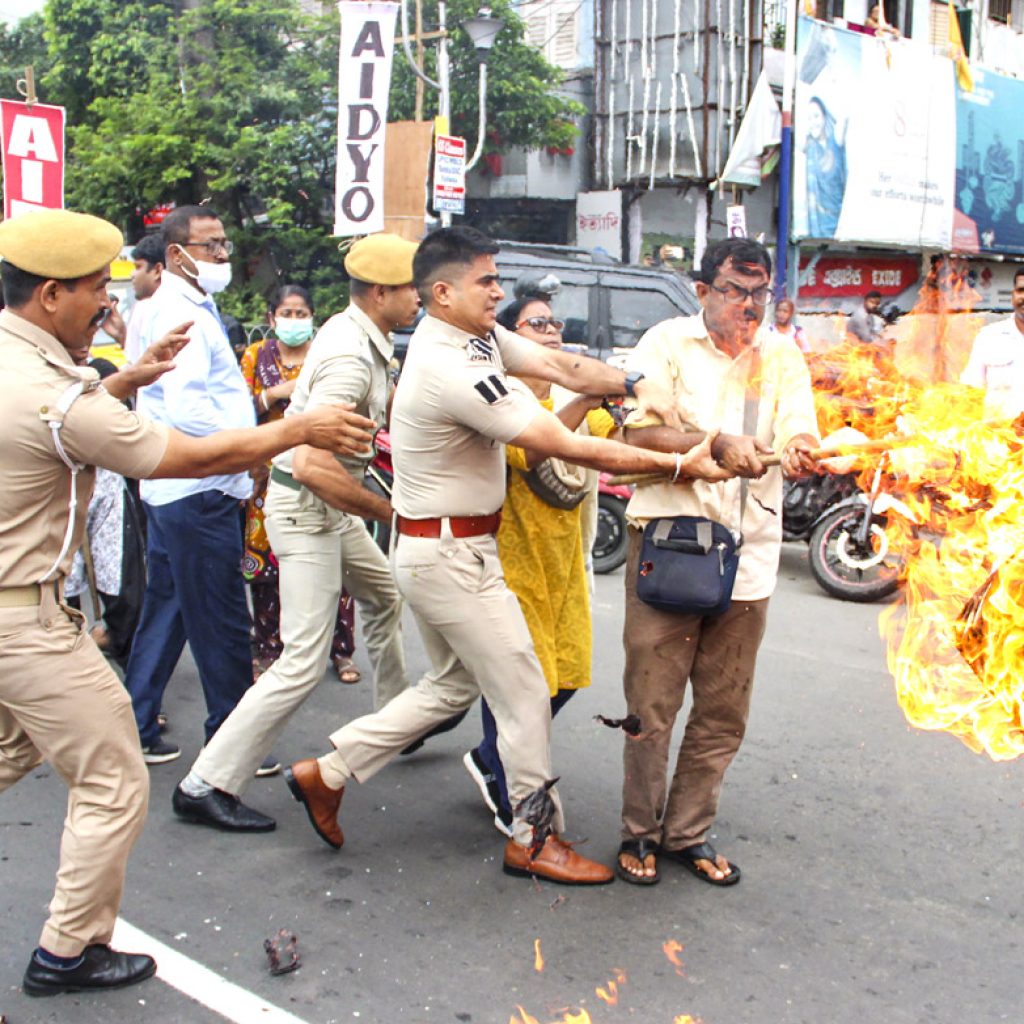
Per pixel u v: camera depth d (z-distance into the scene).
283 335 5.11
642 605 3.30
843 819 3.89
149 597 4.27
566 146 16.36
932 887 3.43
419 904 3.30
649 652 3.30
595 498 3.82
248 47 15.06
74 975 2.81
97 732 2.69
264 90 14.70
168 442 2.62
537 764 3.36
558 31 17.30
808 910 3.29
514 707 3.32
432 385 3.07
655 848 3.48
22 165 6.62
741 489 3.22
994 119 17.39
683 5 15.80
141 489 4.05
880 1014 2.80
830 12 16.42
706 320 3.23
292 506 3.67
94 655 2.73
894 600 6.71
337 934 3.13
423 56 13.39
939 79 16.28
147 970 2.89
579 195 17.19
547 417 3.03
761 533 3.30
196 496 3.92
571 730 4.70
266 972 2.94
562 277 8.95
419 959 3.01
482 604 3.25
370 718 3.55
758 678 5.35
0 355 2.54
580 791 4.10
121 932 3.12
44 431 2.51
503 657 3.27
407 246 3.69
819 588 7.10
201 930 3.14
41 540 2.59
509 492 3.44
